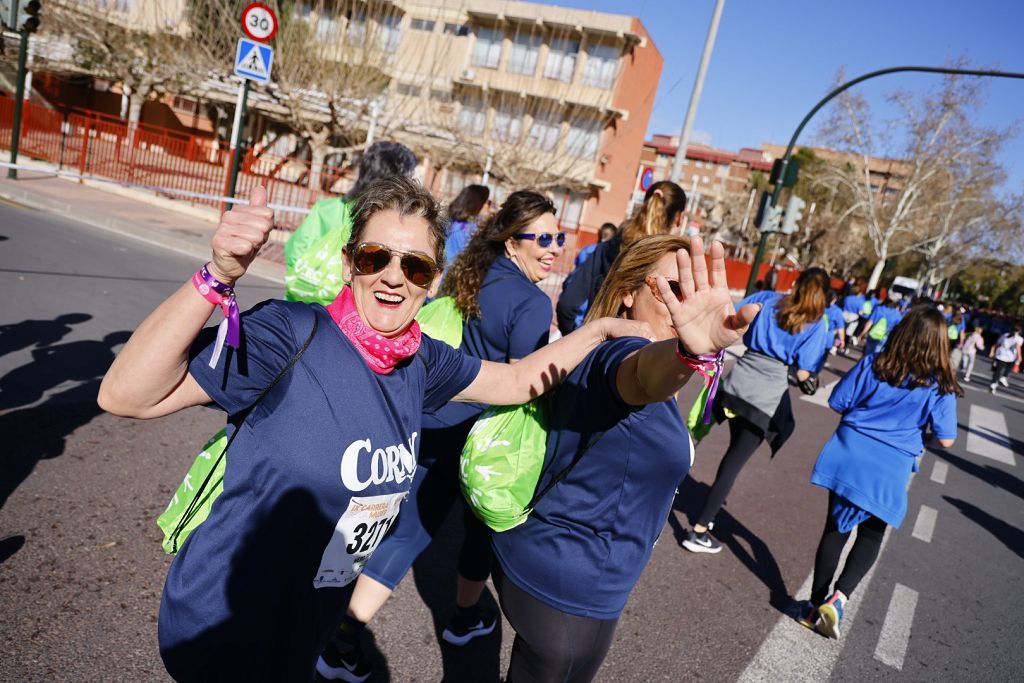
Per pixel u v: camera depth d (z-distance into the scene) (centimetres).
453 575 355
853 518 361
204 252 1116
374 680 266
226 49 1805
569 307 427
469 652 294
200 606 139
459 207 415
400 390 155
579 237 2131
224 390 130
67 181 1576
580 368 179
